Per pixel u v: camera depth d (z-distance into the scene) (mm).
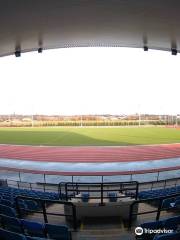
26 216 5363
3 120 64438
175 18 8836
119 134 35562
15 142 27719
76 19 9133
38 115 69625
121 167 15633
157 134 35625
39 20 9102
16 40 11180
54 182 12234
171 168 15172
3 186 9891
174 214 5262
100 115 69938
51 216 5359
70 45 12305
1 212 4641
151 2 7715
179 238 2918
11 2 7520
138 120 61438
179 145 24938
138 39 11352
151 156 19250
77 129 45469
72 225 4852
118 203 5180
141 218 5160
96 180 12562
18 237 2943
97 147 23594
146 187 10531
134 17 8922
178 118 60969
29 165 16391
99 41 11742
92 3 7867
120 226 4746
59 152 21125
